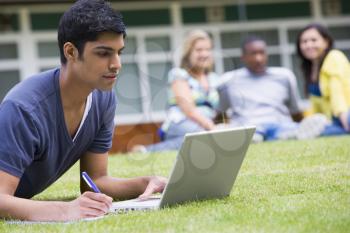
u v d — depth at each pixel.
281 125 7.55
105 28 2.94
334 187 3.38
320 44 7.55
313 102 7.88
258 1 15.05
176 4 14.61
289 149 5.60
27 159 3.09
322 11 15.34
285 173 4.09
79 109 3.23
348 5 15.44
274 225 2.50
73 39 3.00
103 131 3.57
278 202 2.99
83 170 3.70
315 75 7.68
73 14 3.00
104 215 2.95
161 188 3.52
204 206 2.99
